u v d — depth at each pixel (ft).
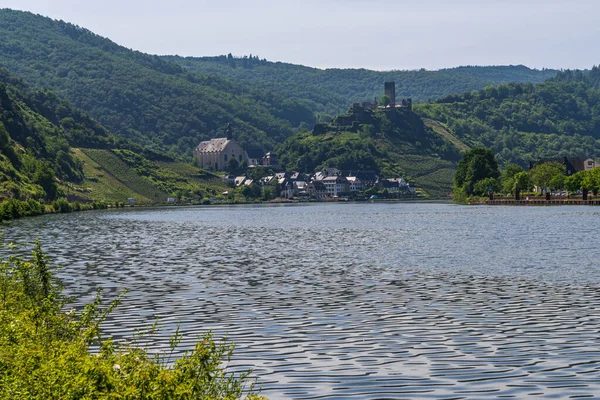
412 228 548.72
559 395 126.82
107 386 92.58
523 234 455.63
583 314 193.67
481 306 206.28
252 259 336.70
